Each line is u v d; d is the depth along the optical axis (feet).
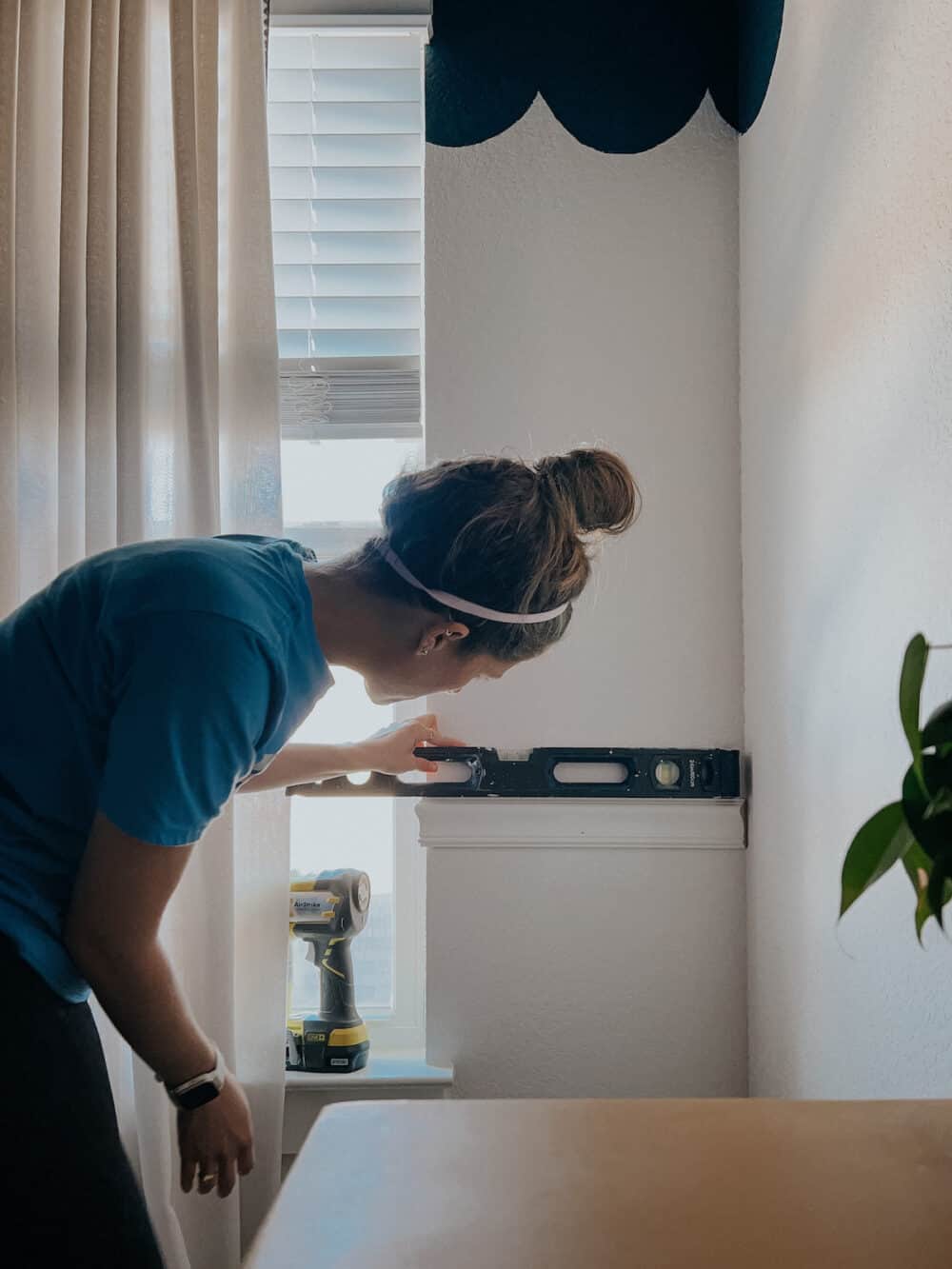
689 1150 2.53
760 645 6.23
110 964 3.17
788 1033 5.63
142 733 3.04
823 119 5.13
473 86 6.91
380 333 7.11
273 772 4.93
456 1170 2.43
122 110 6.35
